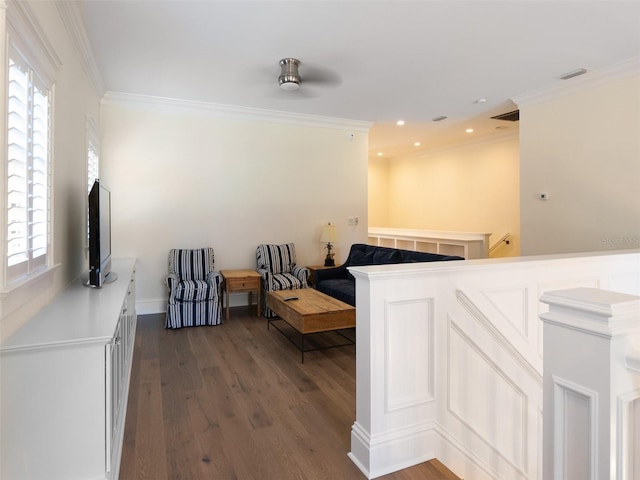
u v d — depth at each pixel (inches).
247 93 187.9
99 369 66.5
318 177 239.3
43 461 64.5
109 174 191.5
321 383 119.5
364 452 76.9
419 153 360.5
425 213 356.8
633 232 153.6
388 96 193.3
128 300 127.4
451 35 129.0
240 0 108.1
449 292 84.4
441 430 83.1
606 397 31.3
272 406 104.0
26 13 67.7
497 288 91.4
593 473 32.4
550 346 36.1
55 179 94.7
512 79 169.6
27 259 73.3
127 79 169.0
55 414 64.7
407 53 142.8
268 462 79.7
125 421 95.0
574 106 173.0
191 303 180.5
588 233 168.7
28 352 63.1
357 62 150.6
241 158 218.2
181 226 205.5
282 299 158.1
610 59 148.8
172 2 108.9
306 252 237.0
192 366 132.4
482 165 301.9
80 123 131.7
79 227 130.6
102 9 112.0
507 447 91.7
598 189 164.7
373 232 345.4
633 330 31.8
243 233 219.8
